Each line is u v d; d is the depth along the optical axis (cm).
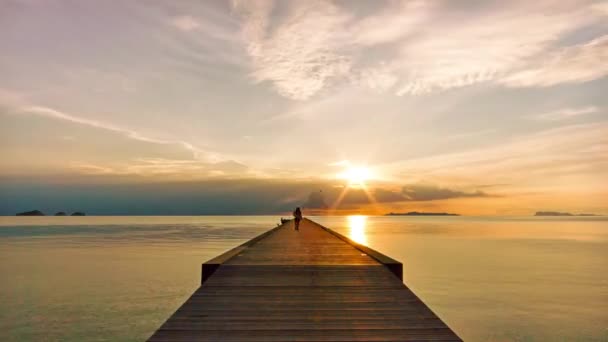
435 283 2286
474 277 2478
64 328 1402
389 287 681
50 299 1806
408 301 590
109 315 1559
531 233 8444
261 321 494
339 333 452
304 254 1113
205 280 780
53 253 3672
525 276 2528
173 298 1836
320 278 752
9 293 1925
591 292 2048
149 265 2852
